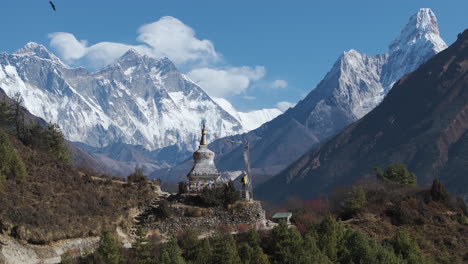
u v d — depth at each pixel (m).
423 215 105.69
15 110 111.69
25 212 77.88
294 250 77.19
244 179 95.81
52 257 75.69
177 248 72.94
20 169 85.62
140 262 72.31
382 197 112.75
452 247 97.44
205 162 99.88
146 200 95.94
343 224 100.44
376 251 80.69
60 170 94.19
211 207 90.44
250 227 86.38
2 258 71.06
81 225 81.88
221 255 73.19
